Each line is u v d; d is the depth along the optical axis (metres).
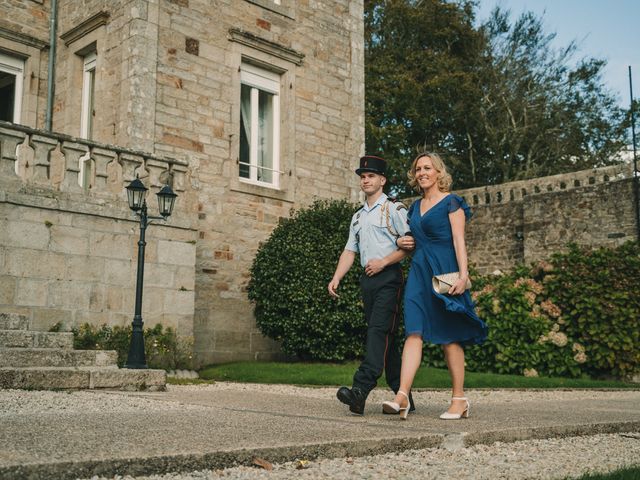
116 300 9.55
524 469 3.04
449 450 3.45
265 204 12.95
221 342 12.01
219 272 12.10
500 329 12.31
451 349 4.50
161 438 3.06
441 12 28.84
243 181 12.93
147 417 3.96
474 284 13.80
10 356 6.62
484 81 29.97
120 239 9.66
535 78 30.22
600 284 12.55
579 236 17.25
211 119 12.27
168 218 10.18
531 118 29.73
